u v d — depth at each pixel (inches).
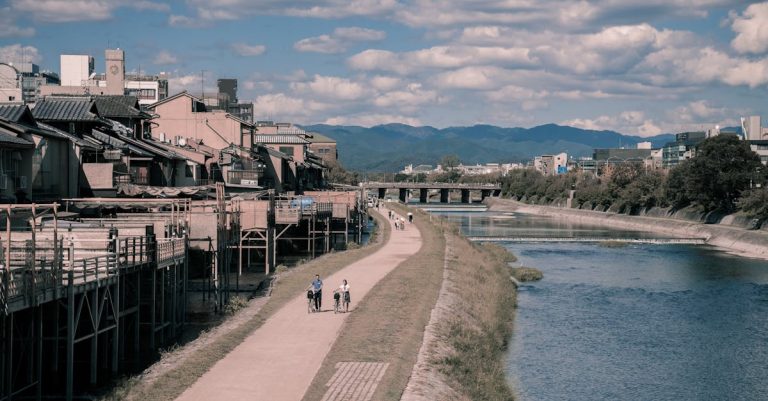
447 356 1637.6
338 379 1347.2
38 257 1459.2
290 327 1797.5
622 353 2106.3
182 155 3663.9
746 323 2519.7
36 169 2277.3
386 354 1531.7
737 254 4537.4
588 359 2030.0
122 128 3270.2
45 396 1338.6
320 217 3590.1
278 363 1451.8
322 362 1464.1
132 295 1809.8
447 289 2487.7
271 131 6865.2
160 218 2201.0
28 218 1739.7
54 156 2412.6
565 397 1699.1
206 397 1224.8
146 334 1823.3
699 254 4530.0
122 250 1604.3
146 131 4001.0
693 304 2844.5
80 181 2504.9
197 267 2689.5
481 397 1487.5
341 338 1662.2
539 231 6220.5
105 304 1598.2
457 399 1386.6
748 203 5339.6
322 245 3836.1
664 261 4160.9
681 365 2000.5
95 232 1594.5
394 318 1900.8
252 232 2999.5
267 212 2883.9
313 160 7455.7
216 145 4758.9
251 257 3245.6
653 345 2202.3
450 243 4072.3
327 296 2247.8
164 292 1856.5
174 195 2672.2
